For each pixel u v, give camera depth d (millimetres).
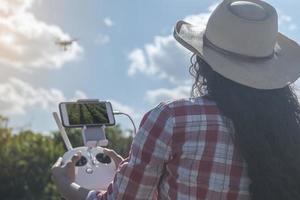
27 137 17297
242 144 1365
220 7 1433
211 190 1366
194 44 1428
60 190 1547
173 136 1372
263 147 1358
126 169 1392
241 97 1393
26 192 16219
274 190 1354
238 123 1371
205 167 1368
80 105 1705
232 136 1377
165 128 1375
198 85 1456
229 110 1381
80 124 1682
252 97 1396
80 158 1603
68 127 1673
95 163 1604
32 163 16547
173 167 1382
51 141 16844
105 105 1726
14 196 16406
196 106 1396
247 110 1381
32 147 16906
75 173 1569
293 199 1365
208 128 1376
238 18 1411
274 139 1384
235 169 1380
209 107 1396
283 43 1514
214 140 1373
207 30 1437
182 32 1479
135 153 1391
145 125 1395
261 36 1418
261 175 1356
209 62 1397
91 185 1571
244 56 1418
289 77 1425
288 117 1416
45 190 16016
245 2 1456
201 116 1383
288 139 1393
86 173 1580
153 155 1377
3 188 16469
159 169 1389
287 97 1438
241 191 1385
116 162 1630
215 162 1370
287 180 1363
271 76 1409
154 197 1422
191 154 1369
